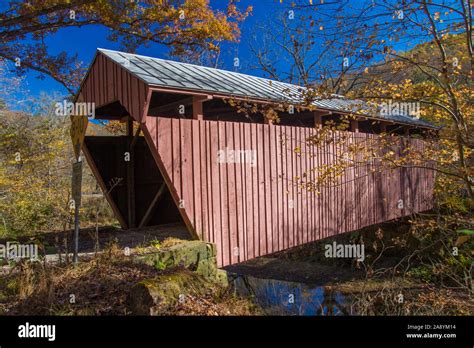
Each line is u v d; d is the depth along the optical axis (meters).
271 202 6.30
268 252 6.17
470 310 6.33
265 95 6.00
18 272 4.09
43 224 7.49
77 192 4.22
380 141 6.11
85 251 5.10
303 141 6.95
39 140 9.64
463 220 6.94
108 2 8.48
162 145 4.79
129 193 7.36
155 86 4.60
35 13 7.09
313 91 4.97
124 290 3.62
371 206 8.89
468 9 4.36
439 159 6.30
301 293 9.20
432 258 9.62
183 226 7.35
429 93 5.11
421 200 10.81
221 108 7.70
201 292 3.89
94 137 7.04
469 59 4.49
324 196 7.48
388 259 10.80
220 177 5.49
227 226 5.55
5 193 8.72
